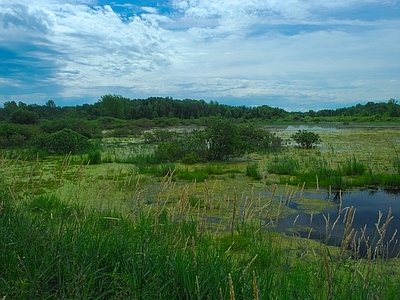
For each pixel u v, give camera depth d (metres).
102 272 3.84
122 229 4.96
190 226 5.66
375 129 40.81
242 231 6.12
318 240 6.51
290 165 13.49
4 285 3.58
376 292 3.51
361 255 5.81
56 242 4.14
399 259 5.43
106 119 47.88
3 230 4.38
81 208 6.41
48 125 29.06
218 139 16.25
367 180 11.33
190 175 12.35
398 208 8.79
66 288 3.54
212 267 3.61
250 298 3.21
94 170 14.05
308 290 3.59
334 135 31.72
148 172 13.50
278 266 4.79
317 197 9.82
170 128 45.72
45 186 10.19
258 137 20.80
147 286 3.54
